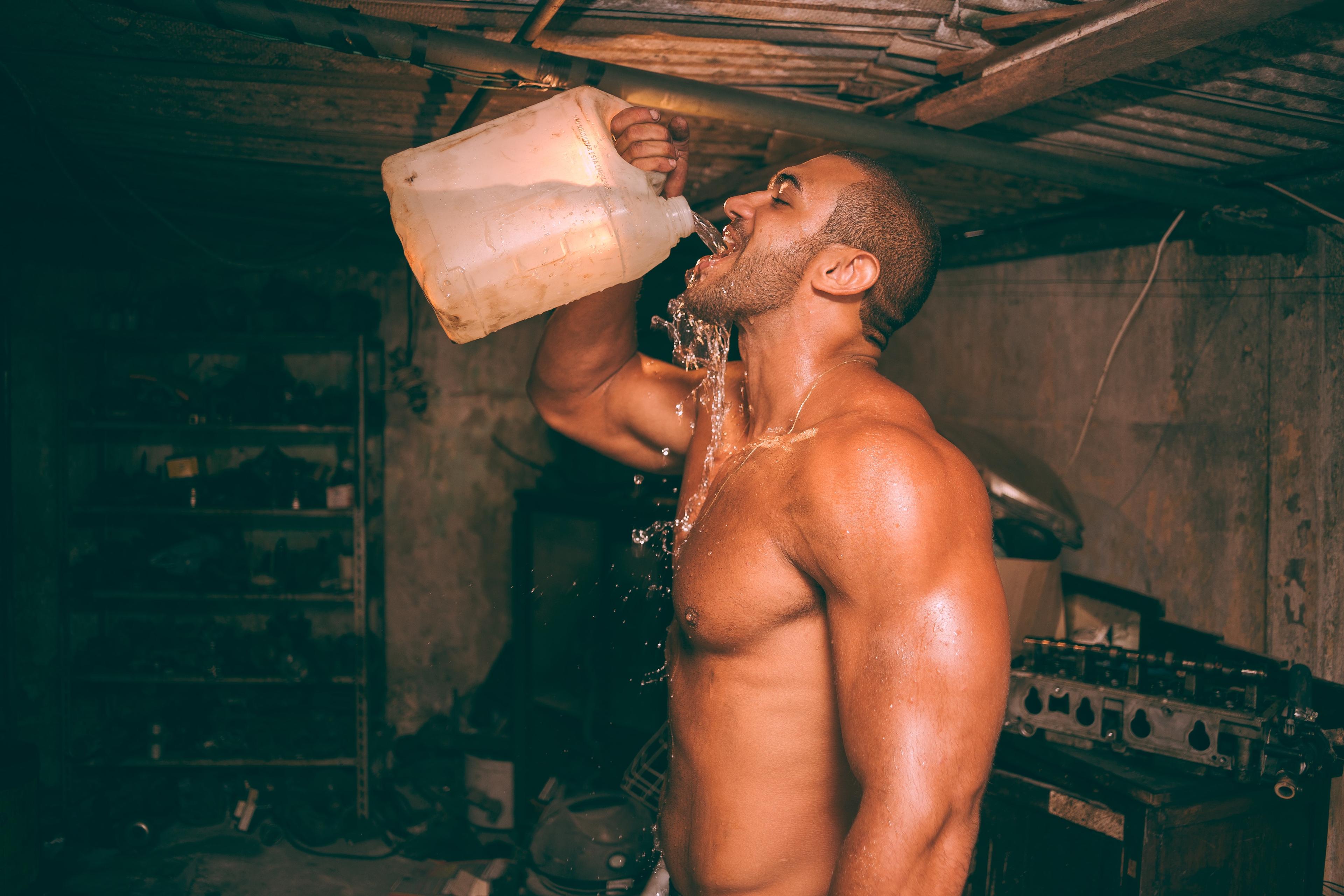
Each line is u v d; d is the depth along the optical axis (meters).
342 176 3.22
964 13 1.64
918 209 1.18
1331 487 2.33
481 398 4.68
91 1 1.79
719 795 1.06
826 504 0.92
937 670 0.83
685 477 1.31
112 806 3.79
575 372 1.48
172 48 2.05
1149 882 1.82
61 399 4.02
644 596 3.35
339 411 4.20
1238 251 2.62
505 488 4.68
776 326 1.16
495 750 4.10
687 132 1.24
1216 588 2.69
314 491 4.23
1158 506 2.90
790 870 1.04
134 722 4.17
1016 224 3.21
